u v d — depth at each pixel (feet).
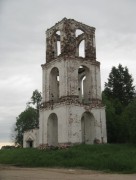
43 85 157.79
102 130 144.87
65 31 150.41
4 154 143.64
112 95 218.79
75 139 134.72
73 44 150.00
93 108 144.66
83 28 157.48
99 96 150.51
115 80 221.46
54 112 144.15
